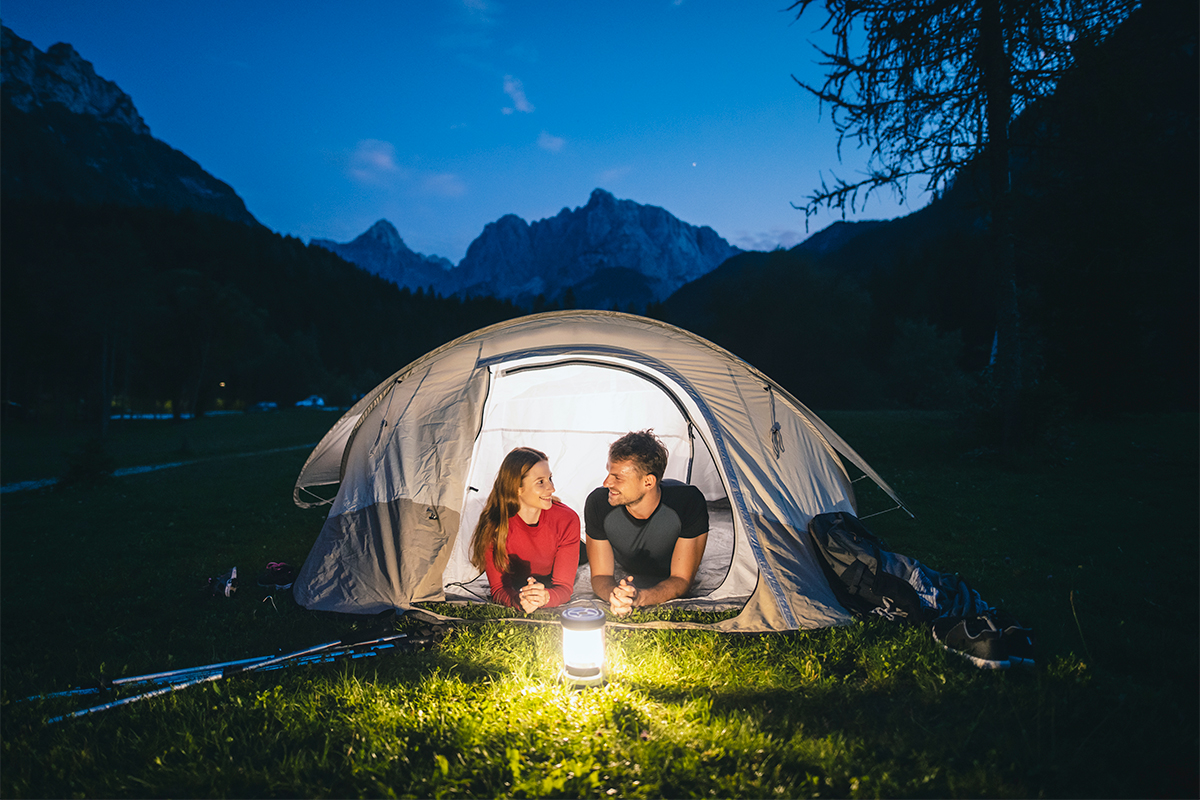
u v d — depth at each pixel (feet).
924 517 23.81
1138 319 53.11
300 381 283.38
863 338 151.43
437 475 15.28
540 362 16.81
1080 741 8.48
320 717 9.47
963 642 10.87
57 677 11.79
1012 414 36.63
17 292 173.68
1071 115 33.01
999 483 30.40
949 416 64.03
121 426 173.06
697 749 8.40
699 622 13.05
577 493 21.08
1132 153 33.09
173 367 210.79
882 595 13.03
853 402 143.43
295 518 29.63
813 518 14.75
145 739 9.04
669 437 23.18
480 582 15.76
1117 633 11.91
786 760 8.14
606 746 8.36
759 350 153.28
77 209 366.02
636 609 13.34
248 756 8.46
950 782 7.63
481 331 17.44
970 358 152.66
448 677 10.50
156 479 51.72
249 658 12.14
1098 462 34.37
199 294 211.00
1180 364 69.00
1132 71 30.58
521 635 12.51
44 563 22.57
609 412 22.68
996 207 36.09
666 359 15.80
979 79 34.47
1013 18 31.32
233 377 265.13
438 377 16.76
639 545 13.99
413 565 14.46
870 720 9.23
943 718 9.18
